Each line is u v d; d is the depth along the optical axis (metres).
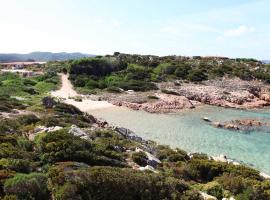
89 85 88.06
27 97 67.88
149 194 19.78
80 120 43.69
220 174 27.97
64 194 17.36
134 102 73.62
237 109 76.25
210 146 45.06
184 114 66.69
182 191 21.19
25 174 18.77
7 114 41.69
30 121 36.62
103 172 19.52
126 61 116.62
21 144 25.64
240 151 43.53
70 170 19.98
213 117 65.06
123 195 19.25
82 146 26.03
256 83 98.38
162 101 74.88
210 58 134.00
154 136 48.59
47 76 96.44
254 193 22.70
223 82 96.56
